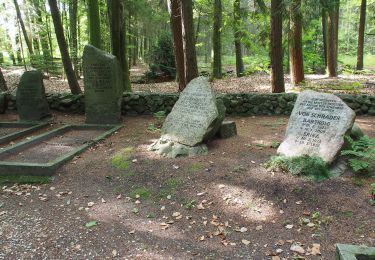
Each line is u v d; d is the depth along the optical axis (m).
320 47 19.56
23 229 3.97
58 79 17.09
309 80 12.77
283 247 3.42
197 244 3.57
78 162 5.83
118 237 3.76
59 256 3.45
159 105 8.97
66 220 4.15
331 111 5.02
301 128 5.21
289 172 4.68
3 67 20.42
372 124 7.21
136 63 30.23
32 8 18.52
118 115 8.23
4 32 21.16
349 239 3.42
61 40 9.34
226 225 3.87
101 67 8.04
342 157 4.80
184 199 4.46
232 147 6.02
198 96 6.28
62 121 8.74
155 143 6.19
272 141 6.23
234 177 4.82
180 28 9.49
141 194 4.68
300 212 3.93
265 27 13.23
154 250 3.50
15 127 8.41
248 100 8.68
